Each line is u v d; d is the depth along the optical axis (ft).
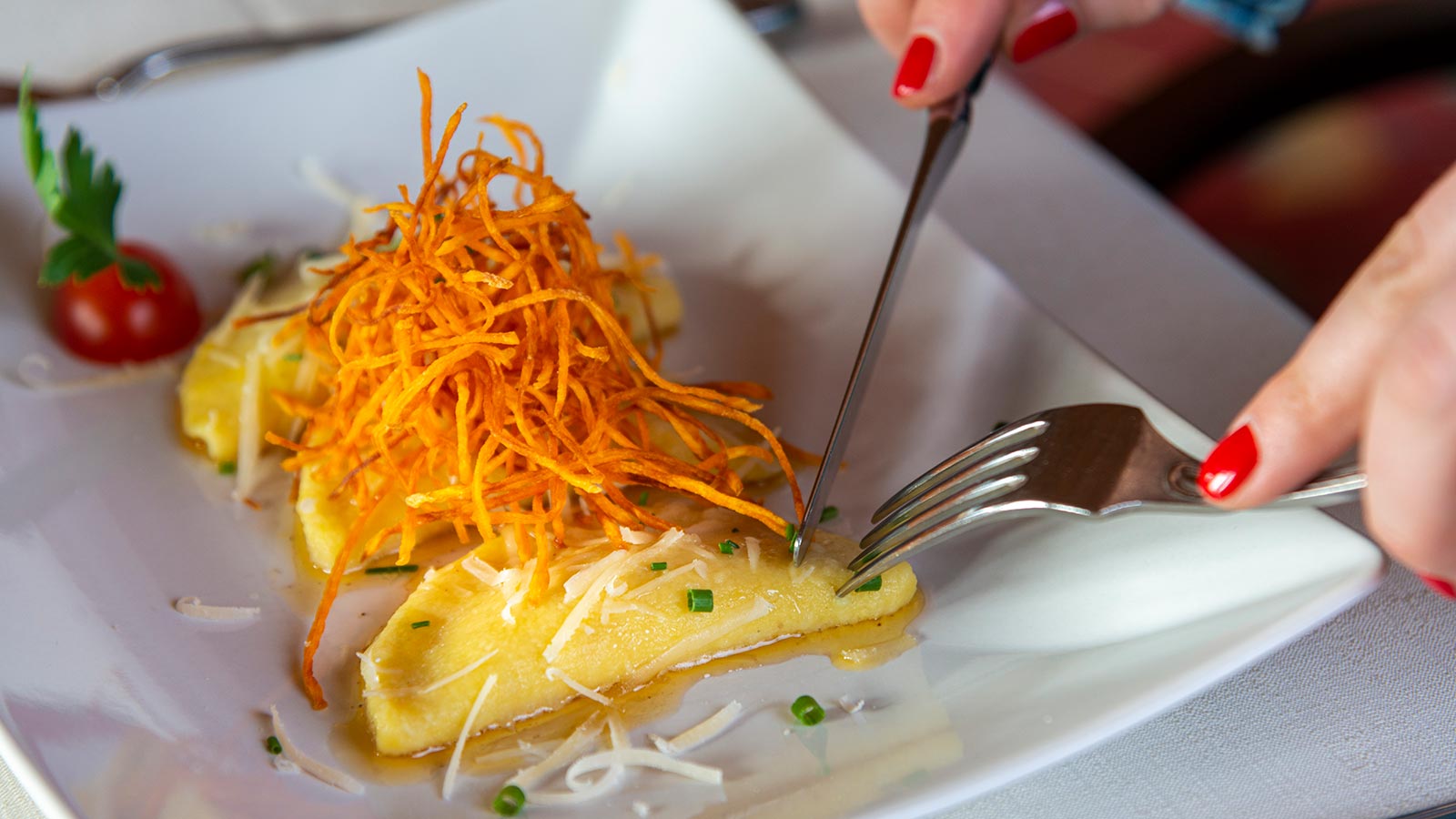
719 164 1.36
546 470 1.07
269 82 1.34
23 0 1.55
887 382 1.21
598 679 1.02
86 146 1.27
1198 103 2.06
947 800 0.89
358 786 0.95
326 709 1.00
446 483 1.10
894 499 1.03
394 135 1.38
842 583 1.05
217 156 1.32
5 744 0.88
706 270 1.33
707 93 1.38
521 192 1.27
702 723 0.99
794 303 1.29
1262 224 1.97
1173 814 0.97
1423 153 2.00
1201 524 1.00
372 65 1.36
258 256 1.30
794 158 1.33
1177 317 1.31
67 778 0.88
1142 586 1.00
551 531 1.08
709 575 1.04
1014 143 1.45
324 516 1.09
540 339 1.09
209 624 1.03
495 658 1.01
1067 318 1.29
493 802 0.94
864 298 1.26
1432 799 0.97
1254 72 2.05
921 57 1.19
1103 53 2.23
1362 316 0.88
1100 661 0.97
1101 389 1.12
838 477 1.17
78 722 0.92
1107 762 0.99
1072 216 1.39
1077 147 1.46
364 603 1.06
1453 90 2.04
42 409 1.13
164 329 1.20
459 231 1.10
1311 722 1.02
